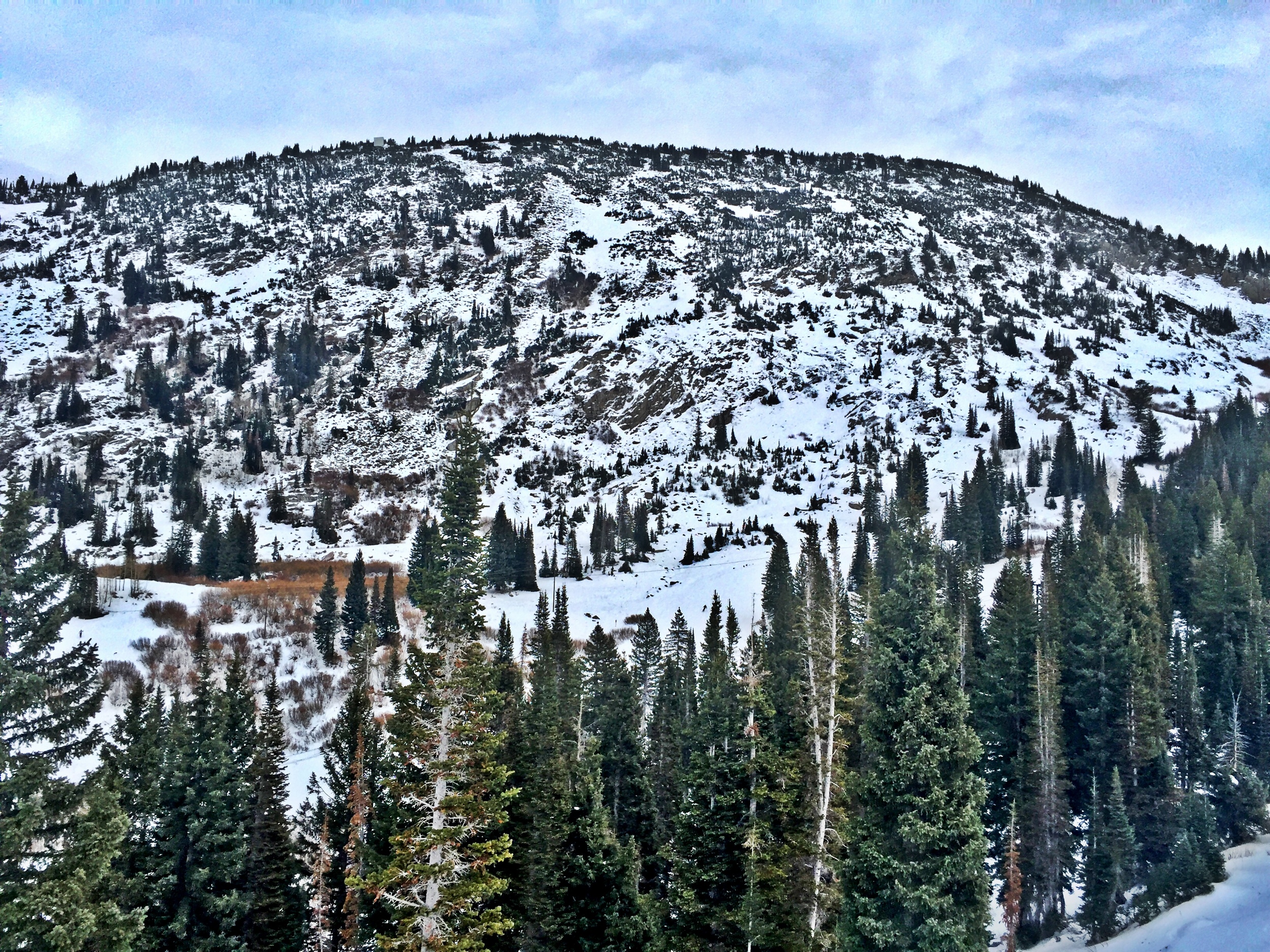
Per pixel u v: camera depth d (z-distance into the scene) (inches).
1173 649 2440.9
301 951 1321.4
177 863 1155.3
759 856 973.8
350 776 1469.0
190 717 1256.2
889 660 927.7
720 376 7628.0
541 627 2913.4
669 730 1927.9
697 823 1031.6
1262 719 2068.2
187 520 5748.0
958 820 846.5
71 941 686.5
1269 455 4394.7
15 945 698.8
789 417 6973.4
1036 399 6697.8
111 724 2171.5
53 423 7096.5
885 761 909.2
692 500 6072.8
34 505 812.0
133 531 5398.6
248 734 1416.1
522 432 7524.6
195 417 7559.1
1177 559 3120.1
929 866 853.8
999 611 2129.7
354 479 6781.5
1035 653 1862.7
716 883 1015.0
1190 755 1972.2
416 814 1147.9
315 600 4104.3
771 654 2235.5
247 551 4901.6
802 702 1165.1
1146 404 6722.4
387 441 7377.0
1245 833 1824.6
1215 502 3420.3
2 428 6993.1
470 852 915.4
